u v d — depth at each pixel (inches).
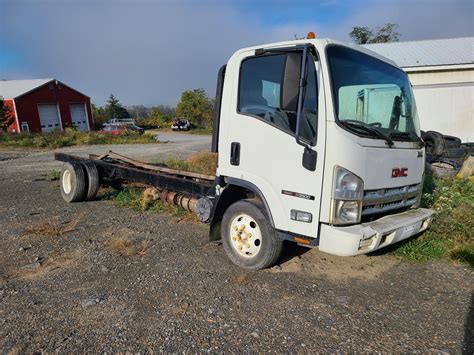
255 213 168.6
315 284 163.5
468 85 516.4
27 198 332.5
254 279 167.0
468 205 233.3
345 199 141.9
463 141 530.9
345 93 147.3
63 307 141.9
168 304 144.6
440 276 172.1
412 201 178.7
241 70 170.4
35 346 118.5
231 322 133.0
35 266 179.9
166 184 255.3
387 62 177.8
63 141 1010.7
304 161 146.2
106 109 2390.5
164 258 190.7
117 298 148.9
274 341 122.3
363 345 120.6
